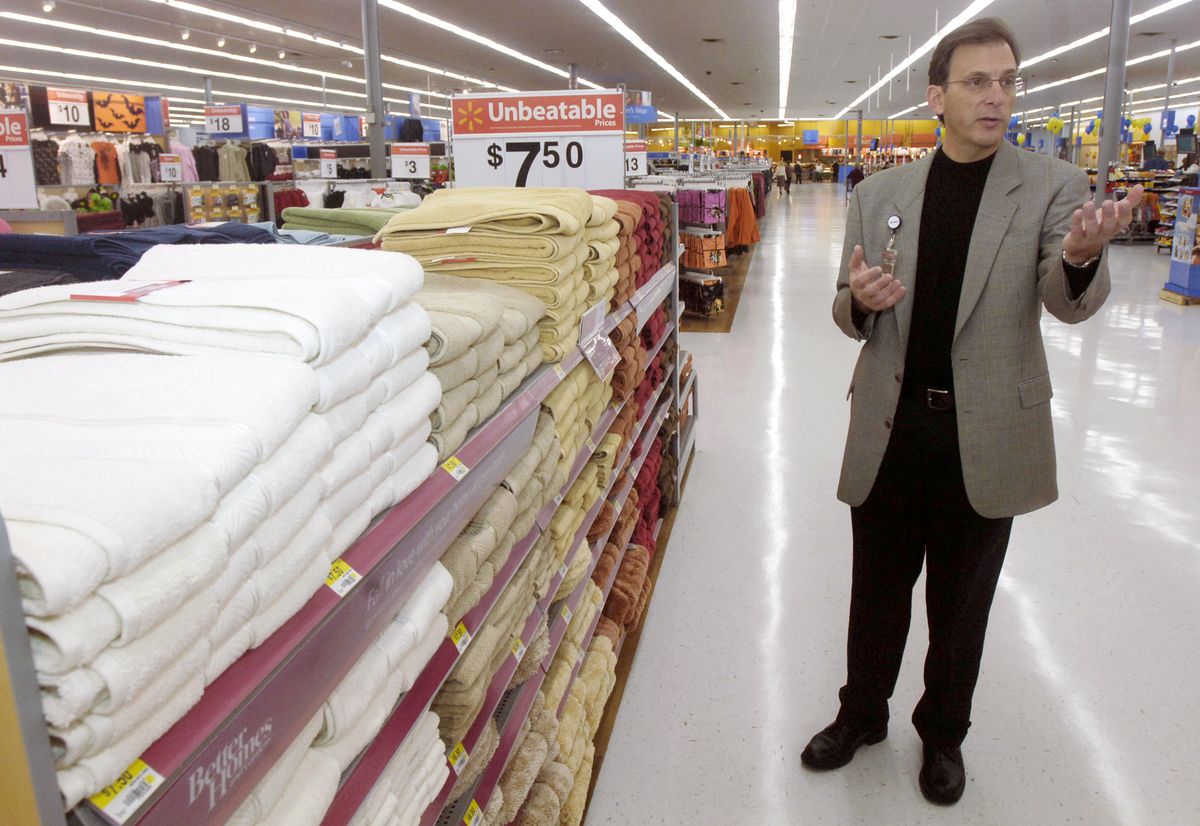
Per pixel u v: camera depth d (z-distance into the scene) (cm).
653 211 288
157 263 108
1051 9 1520
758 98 3272
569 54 2058
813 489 399
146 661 55
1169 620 281
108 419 67
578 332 189
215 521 63
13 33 1616
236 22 1559
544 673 175
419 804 104
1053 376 574
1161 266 1123
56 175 925
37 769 49
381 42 1812
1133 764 218
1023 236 173
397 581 94
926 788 208
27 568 48
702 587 310
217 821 64
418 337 101
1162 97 3347
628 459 276
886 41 1878
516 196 184
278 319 80
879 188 192
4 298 90
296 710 73
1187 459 421
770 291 994
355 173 1238
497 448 132
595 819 204
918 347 187
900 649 213
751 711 242
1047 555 326
